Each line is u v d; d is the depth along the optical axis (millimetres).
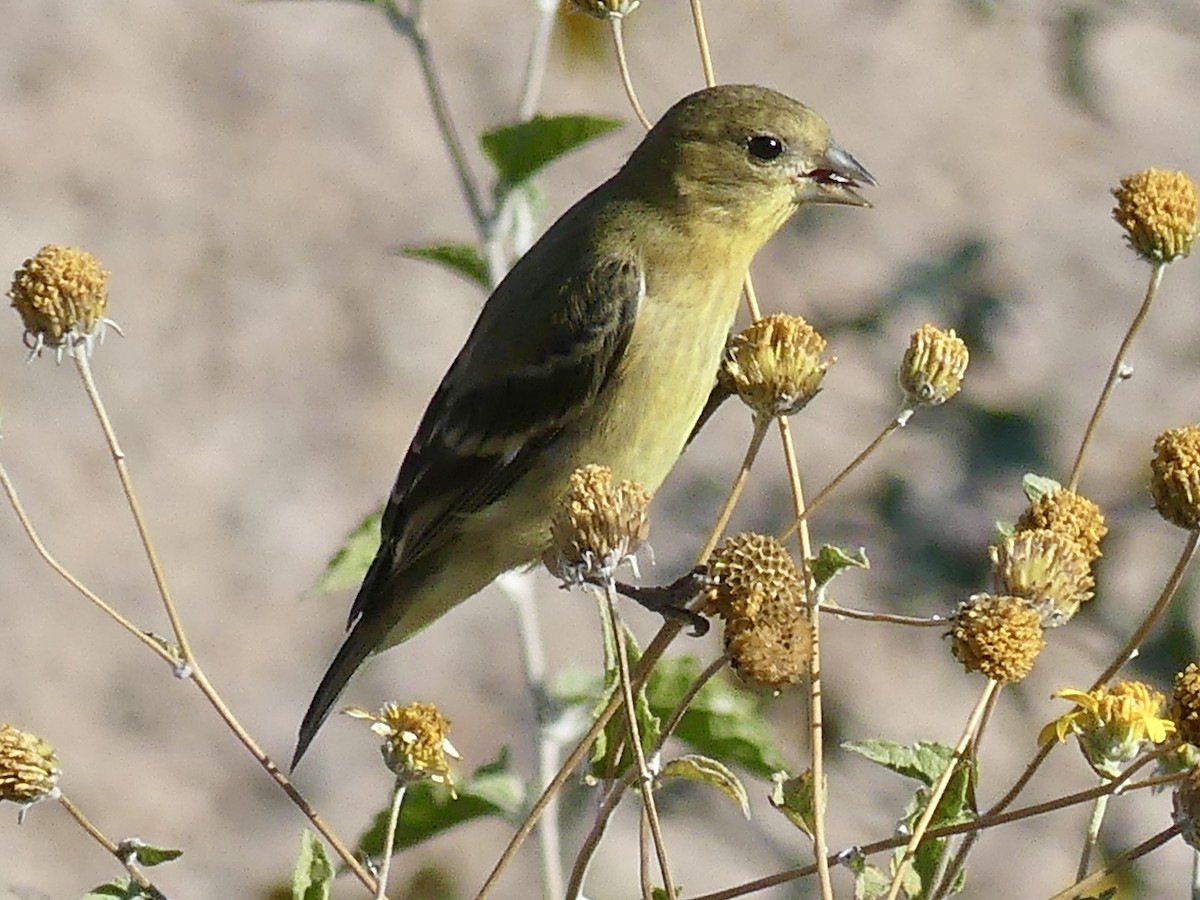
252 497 16438
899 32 20656
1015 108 19328
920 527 9156
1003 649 4992
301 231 18812
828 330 9781
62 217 18484
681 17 20984
